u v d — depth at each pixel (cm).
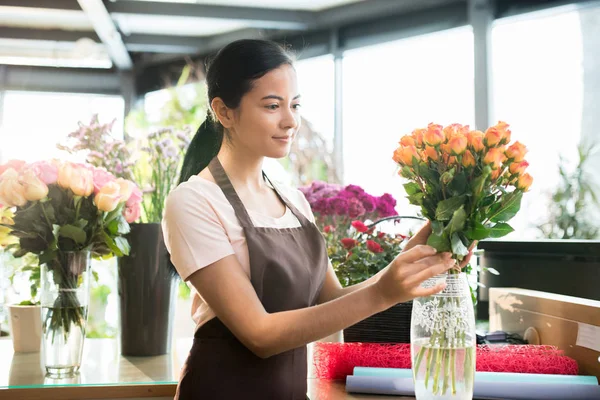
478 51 436
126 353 215
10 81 611
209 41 607
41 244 190
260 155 159
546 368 158
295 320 131
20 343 218
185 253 144
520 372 160
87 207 195
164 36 605
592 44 401
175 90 598
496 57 439
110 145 225
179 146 232
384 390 153
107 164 224
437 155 128
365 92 517
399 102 498
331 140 527
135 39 600
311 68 540
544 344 176
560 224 373
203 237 145
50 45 603
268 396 149
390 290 125
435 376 129
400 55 498
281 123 152
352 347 170
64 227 187
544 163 411
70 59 611
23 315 217
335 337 200
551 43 418
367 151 512
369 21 512
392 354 166
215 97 158
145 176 236
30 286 221
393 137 499
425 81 485
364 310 128
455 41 470
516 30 433
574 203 373
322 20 530
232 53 153
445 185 129
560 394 144
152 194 229
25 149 599
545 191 396
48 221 189
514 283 216
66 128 608
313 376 178
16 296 237
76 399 175
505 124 127
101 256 206
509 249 217
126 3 529
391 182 495
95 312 363
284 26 534
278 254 152
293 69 155
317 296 167
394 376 155
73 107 617
